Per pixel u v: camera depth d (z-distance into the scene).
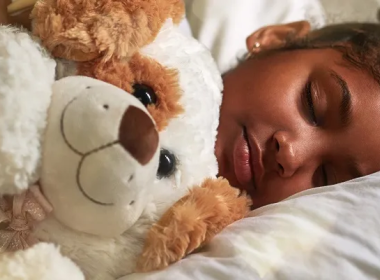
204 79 0.61
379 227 0.57
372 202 0.60
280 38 1.13
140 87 0.50
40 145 0.42
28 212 0.44
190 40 0.67
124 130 0.41
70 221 0.44
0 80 0.41
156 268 0.50
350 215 0.58
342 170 0.83
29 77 0.42
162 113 0.50
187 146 0.53
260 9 1.17
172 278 0.49
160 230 0.49
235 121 0.83
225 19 1.10
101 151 0.41
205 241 0.54
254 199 0.80
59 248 0.45
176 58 0.56
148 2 0.50
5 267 0.41
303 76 0.89
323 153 0.82
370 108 0.82
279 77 0.89
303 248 0.54
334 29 1.13
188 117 0.54
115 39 0.48
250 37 1.10
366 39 1.02
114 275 0.49
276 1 1.18
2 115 0.40
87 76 0.49
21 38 0.45
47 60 0.47
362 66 0.88
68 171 0.41
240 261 0.52
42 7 0.48
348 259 0.54
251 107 0.84
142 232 0.49
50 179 0.42
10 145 0.40
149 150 0.42
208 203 0.51
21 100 0.41
